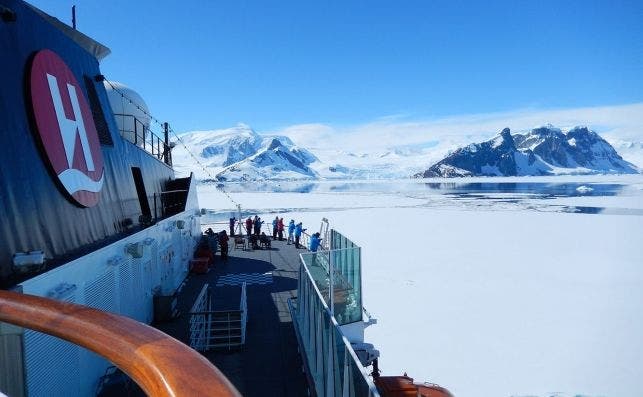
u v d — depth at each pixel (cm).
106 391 801
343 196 16075
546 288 3083
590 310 2584
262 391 884
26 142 703
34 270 604
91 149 941
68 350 676
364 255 4391
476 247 4906
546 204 11762
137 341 179
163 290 1388
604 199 13438
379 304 2683
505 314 2500
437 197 15350
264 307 1418
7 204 622
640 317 2448
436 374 1755
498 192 18462
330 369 696
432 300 2758
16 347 479
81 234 852
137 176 1434
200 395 138
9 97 682
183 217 1806
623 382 1675
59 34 938
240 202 12850
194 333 1045
